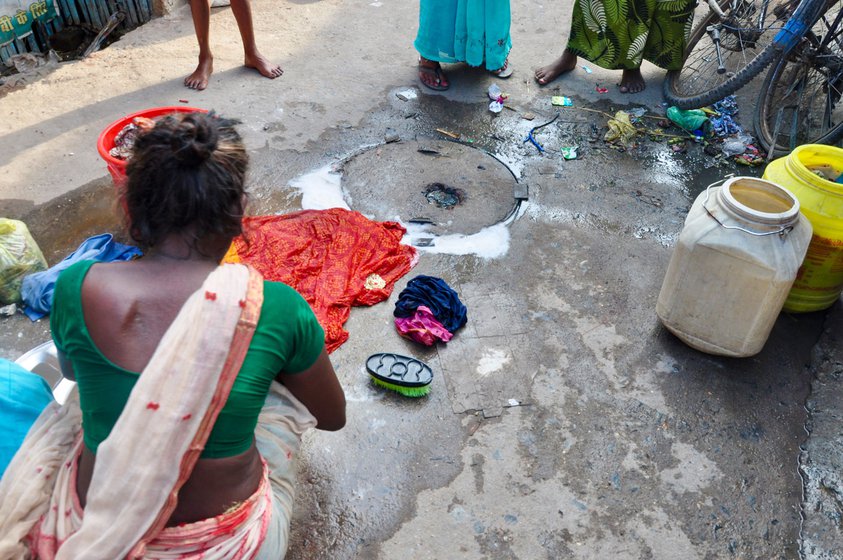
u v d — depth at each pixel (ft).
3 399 6.17
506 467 8.22
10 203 11.83
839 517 7.88
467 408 8.84
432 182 12.68
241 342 4.64
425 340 9.46
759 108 13.94
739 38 15.03
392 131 13.99
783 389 9.27
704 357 9.65
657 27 14.44
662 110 15.02
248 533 5.25
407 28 17.49
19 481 5.20
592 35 14.93
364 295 10.19
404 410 8.77
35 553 5.18
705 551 7.55
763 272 8.42
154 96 14.60
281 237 10.94
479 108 14.80
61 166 12.67
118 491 4.51
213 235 4.67
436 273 10.82
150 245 4.70
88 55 15.93
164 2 17.22
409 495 7.89
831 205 9.16
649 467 8.30
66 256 11.00
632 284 10.79
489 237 11.55
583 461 8.33
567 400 9.01
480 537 7.55
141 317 4.55
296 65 15.85
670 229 11.93
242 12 14.57
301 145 13.46
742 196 9.37
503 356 9.53
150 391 4.42
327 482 7.95
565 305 10.37
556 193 12.62
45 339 9.62
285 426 6.08
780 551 7.59
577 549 7.50
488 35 14.44
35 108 14.12
